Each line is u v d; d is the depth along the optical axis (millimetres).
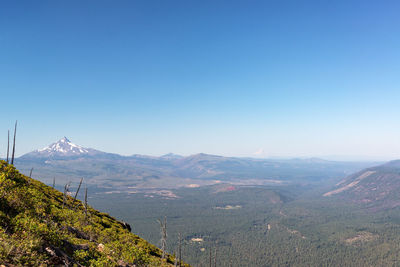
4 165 21562
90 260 20406
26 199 20688
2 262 12617
